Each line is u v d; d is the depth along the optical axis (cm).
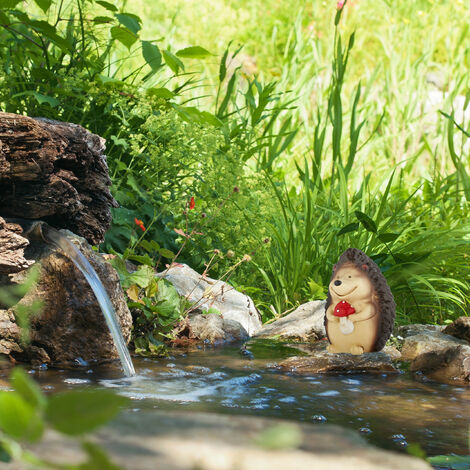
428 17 1338
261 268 594
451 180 736
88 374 334
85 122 562
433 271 598
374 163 970
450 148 719
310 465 52
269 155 717
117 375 334
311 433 60
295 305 554
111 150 569
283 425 49
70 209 383
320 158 692
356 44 1293
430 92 1127
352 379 343
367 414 270
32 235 364
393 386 329
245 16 1345
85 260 372
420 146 1019
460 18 1306
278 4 1376
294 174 880
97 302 369
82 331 367
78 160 390
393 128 953
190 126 560
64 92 517
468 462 199
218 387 312
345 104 1065
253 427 60
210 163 581
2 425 43
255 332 500
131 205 569
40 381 313
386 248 576
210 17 1272
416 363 371
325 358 370
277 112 701
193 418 62
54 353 361
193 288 492
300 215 633
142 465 50
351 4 1355
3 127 342
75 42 585
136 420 61
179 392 299
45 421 44
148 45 548
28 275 356
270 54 1253
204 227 566
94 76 553
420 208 712
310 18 1335
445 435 240
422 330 477
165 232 568
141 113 554
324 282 574
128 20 526
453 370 356
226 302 516
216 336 461
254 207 585
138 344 409
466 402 296
